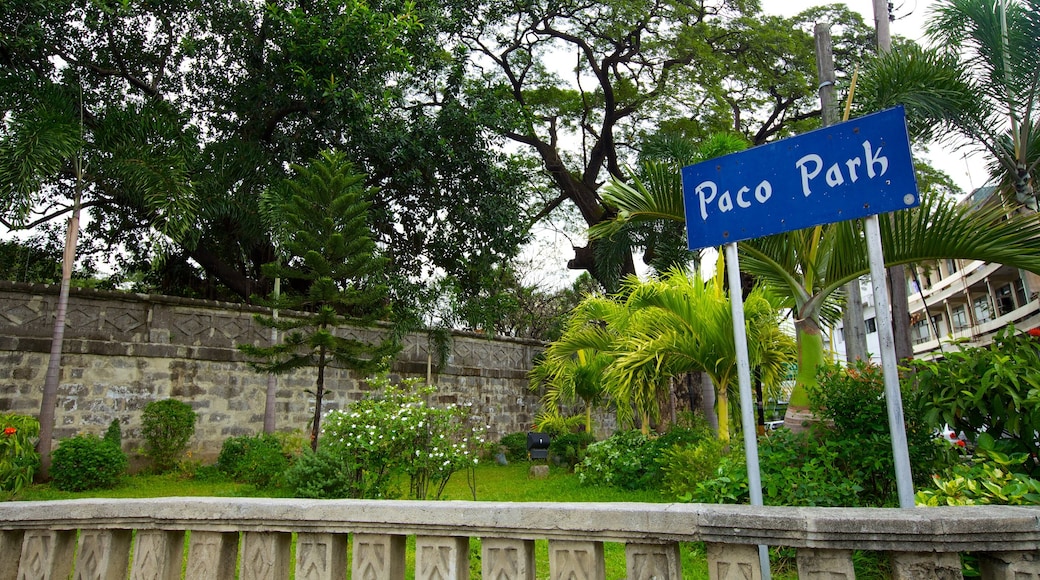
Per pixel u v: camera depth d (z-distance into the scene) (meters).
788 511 1.92
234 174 11.12
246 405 11.37
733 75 17.39
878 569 3.86
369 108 11.62
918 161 14.52
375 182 13.51
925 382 4.32
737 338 2.71
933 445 4.68
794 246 5.40
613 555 4.79
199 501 2.47
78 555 2.55
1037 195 7.16
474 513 2.19
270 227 10.24
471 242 14.09
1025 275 16.23
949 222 4.55
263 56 12.30
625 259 15.38
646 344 7.75
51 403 8.58
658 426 11.76
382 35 11.52
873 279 2.45
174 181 9.45
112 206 12.58
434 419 6.86
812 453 4.80
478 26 17.00
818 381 5.05
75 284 14.86
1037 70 7.02
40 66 10.33
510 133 16.84
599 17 17.12
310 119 12.38
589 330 11.04
